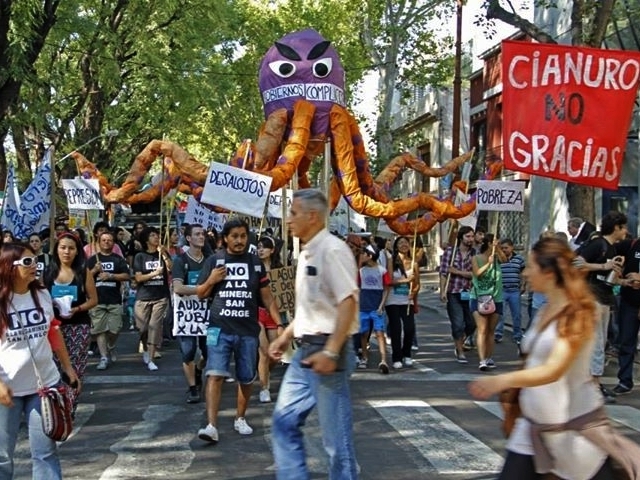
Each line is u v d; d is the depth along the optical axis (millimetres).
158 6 25953
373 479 6398
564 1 23812
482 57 33250
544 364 4086
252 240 11148
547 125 8617
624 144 8695
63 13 22062
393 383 10758
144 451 7250
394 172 17000
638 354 12102
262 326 9359
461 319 12758
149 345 11781
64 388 5379
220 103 32719
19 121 18688
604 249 9359
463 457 7016
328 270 5184
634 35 18578
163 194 14734
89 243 14391
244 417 7961
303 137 14359
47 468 5250
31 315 5301
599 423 4180
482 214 31641
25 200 13273
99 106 28562
